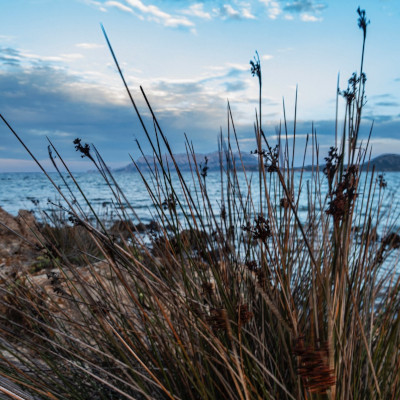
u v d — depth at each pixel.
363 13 1.23
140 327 1.69
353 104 1.28
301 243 1.63
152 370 1.54
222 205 1.73
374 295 1.52
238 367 1.00
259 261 1.57
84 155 1.30
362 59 1.25
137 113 1.14
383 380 1.32
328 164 1.30
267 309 1.60
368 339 1.46
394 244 1.84
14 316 2.01
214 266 1.59
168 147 1.28
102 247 1.13
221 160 1.72
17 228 5.62
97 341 1.71
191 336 1.30
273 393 1.31
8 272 3.48
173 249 1.49
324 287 1.05
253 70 1.31
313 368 0.68
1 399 1.07
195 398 1.41
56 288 1.94
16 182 76.81
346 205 1.04
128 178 88.19
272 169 1.30
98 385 1.65
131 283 2.01
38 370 1.65
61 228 3.57
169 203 1.42
